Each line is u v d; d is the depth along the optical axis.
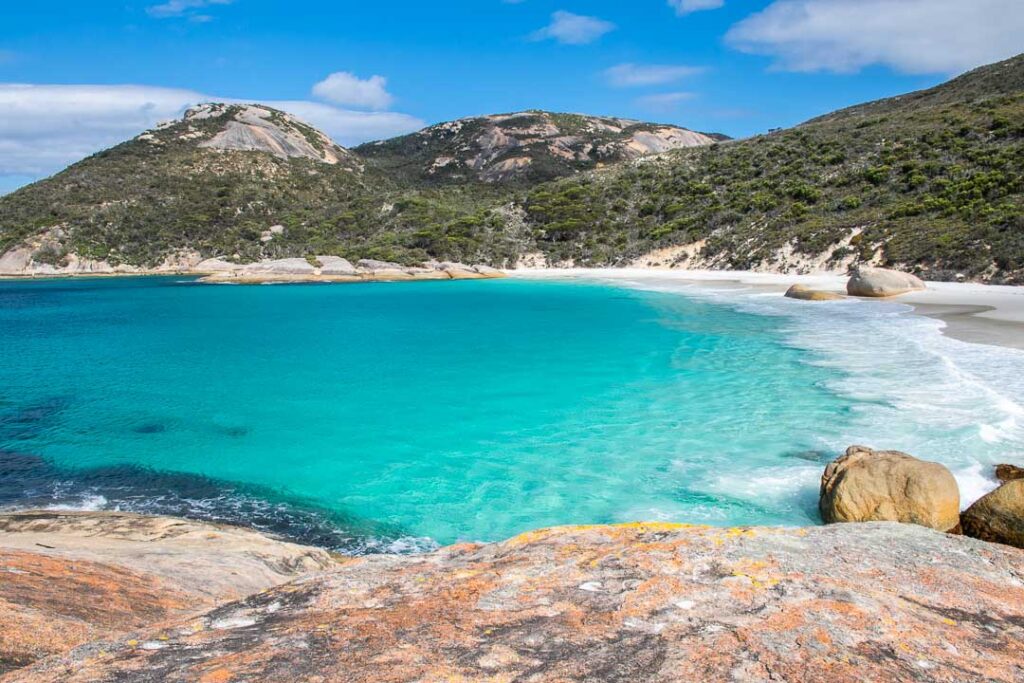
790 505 10.53
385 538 10.46
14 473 13.45
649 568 5.12
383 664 3.52
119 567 6.79
